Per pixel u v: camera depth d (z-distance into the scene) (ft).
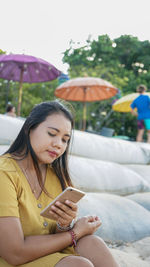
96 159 15.30
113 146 16.39
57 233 5.78
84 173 12.73
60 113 5.79
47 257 5.14
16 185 5.33
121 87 61.62
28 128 5.75
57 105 5.86
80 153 14.65
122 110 38.14
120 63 66.03
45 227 5.64
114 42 64.23
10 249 4.95
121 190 13.57
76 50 61.46
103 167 13.74
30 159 5.71
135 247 9.65
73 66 60.44
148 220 10.93
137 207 11.42
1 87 49.78
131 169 15.97
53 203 5.32
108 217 10.34
